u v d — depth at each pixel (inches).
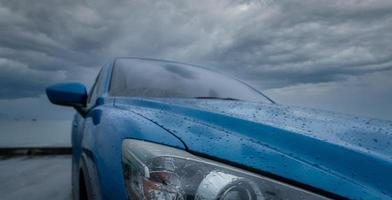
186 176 39.2
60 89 97.3
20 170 242.5
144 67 102.9
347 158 42.1
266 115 57.9
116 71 99.0
